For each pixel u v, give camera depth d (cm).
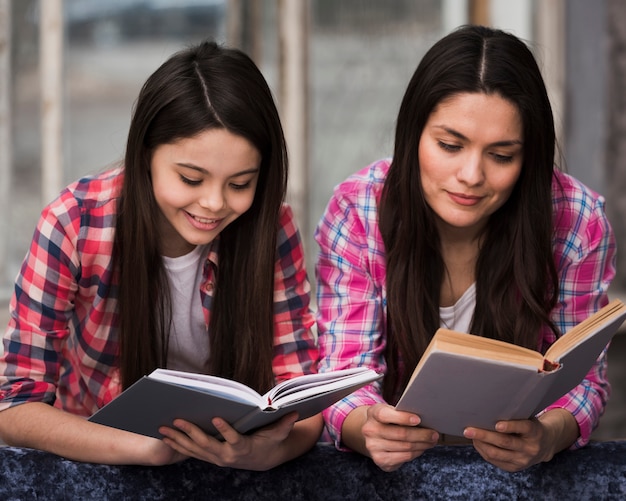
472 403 218
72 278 255
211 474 245
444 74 247
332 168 530
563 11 540
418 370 208
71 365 282
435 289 276
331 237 281
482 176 246
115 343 269
